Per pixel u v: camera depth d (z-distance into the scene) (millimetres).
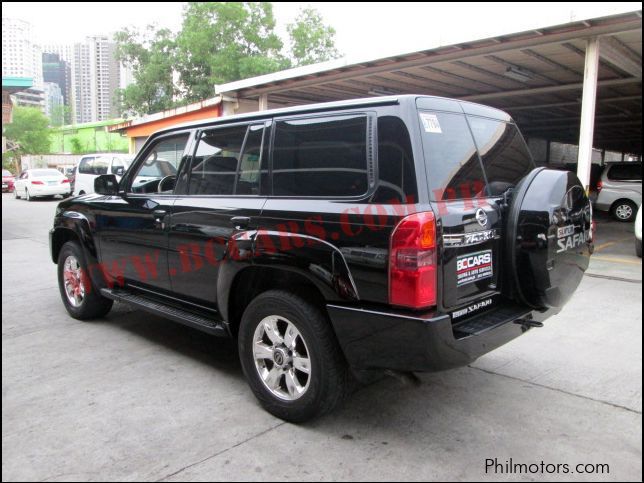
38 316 5656
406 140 2861
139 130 20766
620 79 12352
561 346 4730
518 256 3234
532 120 20781
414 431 3223
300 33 30031
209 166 3982
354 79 12453
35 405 3541
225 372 4133
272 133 3531
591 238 3717
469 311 3082
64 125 56062
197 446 3033
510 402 3623
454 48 9703
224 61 26906
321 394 3102
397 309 2791
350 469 2818
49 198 22641
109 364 4277
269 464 2857
